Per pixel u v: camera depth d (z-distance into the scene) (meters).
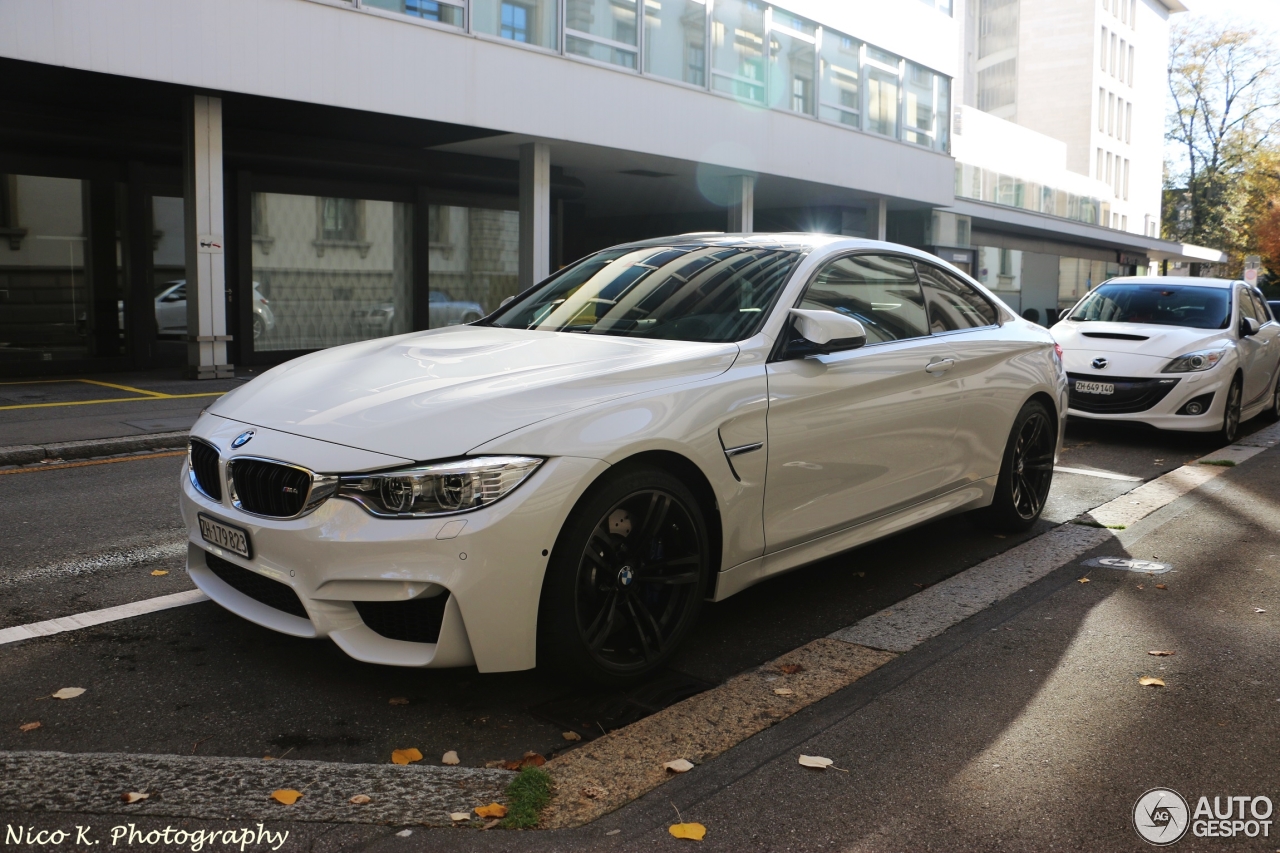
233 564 3.25
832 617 4.12
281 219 15.30
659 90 16.34
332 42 12.16
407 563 2.85
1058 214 35.22
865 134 21.42
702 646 3.77
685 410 3.36
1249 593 4.42
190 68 11.05
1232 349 9.07
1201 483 7.03
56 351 13.12
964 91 65.19
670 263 4.47
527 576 2.93
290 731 2.99
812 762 2.78
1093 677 3.44
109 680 3.33
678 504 3.32
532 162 15.27
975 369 4.87
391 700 3.22
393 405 3.14
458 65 13.42
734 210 19.16
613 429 3.12
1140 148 65.56
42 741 2.89
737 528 3.57
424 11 13.02
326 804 2.52
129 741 2.90
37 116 12.16
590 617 3.18
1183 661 3.60
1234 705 3.22
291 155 14.51
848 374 4.04
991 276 32.94
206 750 2.86
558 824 2.46
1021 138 33.12
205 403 10.24
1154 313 9.95
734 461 3.51
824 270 4.24
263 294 15.18
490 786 2.63
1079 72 58.69
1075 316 10.30
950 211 27.50
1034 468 5.55
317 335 15.88
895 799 2.61
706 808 2.55
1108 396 9.01
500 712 3.15
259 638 3.73
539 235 15.49
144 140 13.00
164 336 14.12
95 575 4.50
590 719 3.12
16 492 6.36
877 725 3.04
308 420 3.18
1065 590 4.44
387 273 16.69
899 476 4.39
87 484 6.64
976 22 65.44
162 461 7.60
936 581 4.63
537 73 14.39
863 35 21.05
